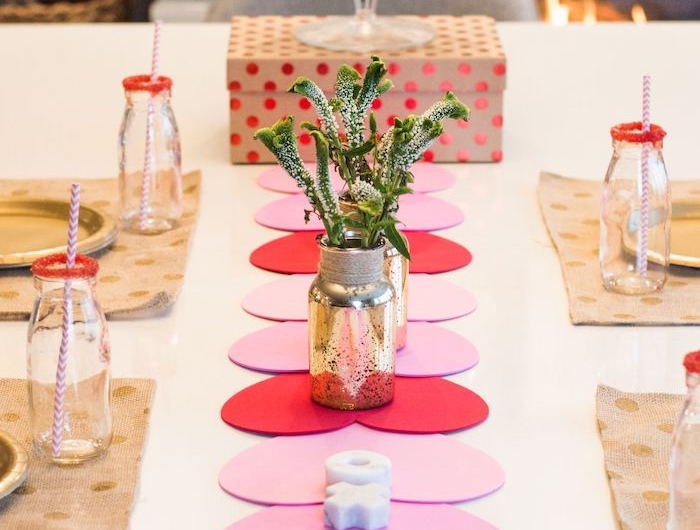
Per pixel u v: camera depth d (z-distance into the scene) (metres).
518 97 2.12
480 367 1.22
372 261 1.10
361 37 1.90
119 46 2.37
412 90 1.84
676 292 1.40
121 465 1.03
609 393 1.14
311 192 1.10
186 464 1.04
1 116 2.04
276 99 1.84
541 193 1.73
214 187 1.78
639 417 1.10
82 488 0.99
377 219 1.09
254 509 0.98
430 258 1.51
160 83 1.56
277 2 2.72
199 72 2.25
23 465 0.98
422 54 1.84
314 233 1.60
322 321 1.11
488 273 1.47
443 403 1.14
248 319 1.34
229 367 1.22
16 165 1.84
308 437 1.08
